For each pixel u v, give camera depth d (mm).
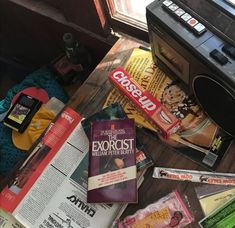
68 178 795
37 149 830
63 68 1183
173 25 709
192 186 761
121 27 999
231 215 723
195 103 827
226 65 654
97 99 876
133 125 805
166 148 799
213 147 785
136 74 888
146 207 753
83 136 827
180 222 731
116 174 764
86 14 985
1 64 1583
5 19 1301
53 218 768
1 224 775
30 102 1133
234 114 696
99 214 762
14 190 796
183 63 752
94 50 1148
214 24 681
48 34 1231
